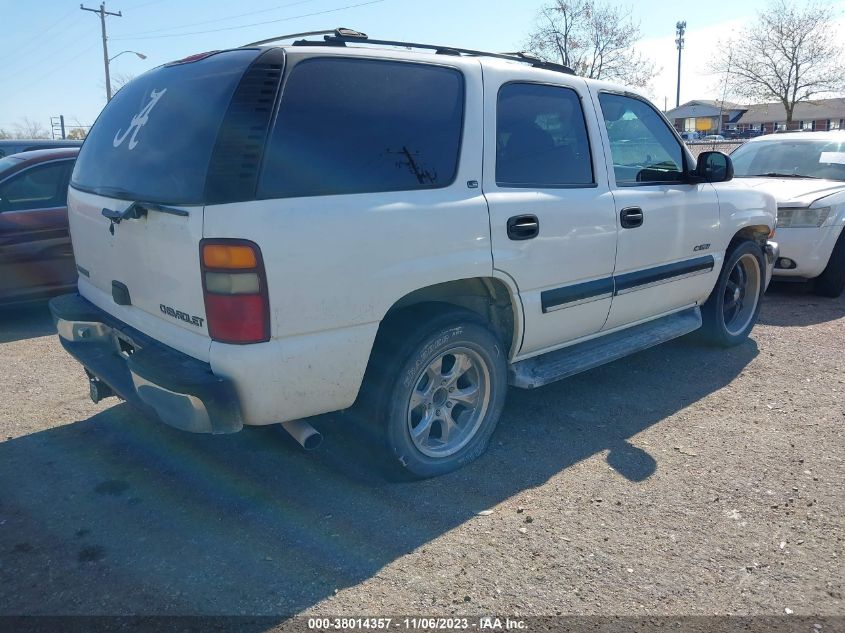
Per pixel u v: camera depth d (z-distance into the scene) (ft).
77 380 16.52
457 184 11.04
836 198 23.80
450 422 12.04
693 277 16.25
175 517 10.67
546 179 12.55
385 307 10.18
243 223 8.83
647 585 9.14
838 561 9.66
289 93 9.49
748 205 17.76
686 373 16.93
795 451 12.87
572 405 14.99
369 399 10.73
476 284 11.78
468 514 10.76
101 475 11.94
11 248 20.45
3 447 12.94
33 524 10.46
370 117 10.23
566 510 10.88
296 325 9.33
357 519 10.62
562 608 8.70
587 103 13.55
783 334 20.27
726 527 10.45
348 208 9.63
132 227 10.21
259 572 9.37
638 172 14.65
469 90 11.43
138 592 8.96
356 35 11.02
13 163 21.36
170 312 9.92
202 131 9.40
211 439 13.28
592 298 13.48
